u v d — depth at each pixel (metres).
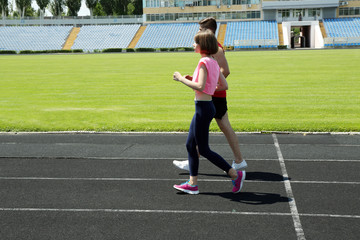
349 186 5.05
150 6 66.94
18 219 4.19
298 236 3.70
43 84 18.06
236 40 53.81
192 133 4.72
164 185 5.20
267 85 16.28
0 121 9.81
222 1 64.62
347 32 56.47
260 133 8.24
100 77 20.75
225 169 4.78
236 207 4.42
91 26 66.38
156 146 7.33
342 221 4.01
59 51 56.97
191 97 13.54
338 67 23.20
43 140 7.96
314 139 7.71
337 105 11.38
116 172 5.80
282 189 4.99
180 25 65.06
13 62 34.84
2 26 65.94
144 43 60.47
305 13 61.84
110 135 8.35
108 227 3.96
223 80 5.20
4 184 5.32
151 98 13.44
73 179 5.50
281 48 52.59
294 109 10.90
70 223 4.07
